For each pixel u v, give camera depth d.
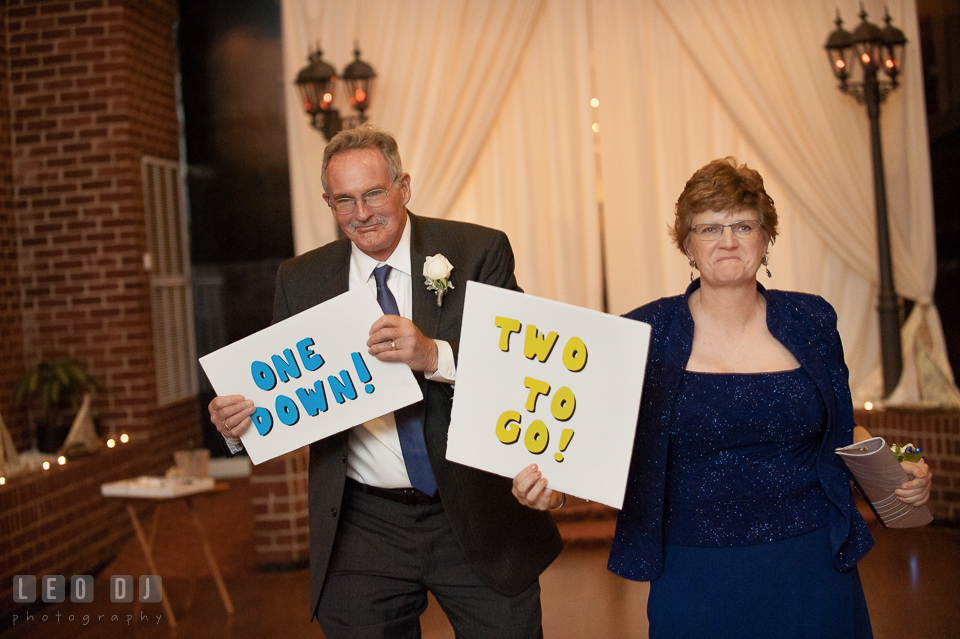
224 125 6.84
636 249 5.93
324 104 5.34
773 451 1.73
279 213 6.84
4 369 5.54
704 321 1.80
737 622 1.71
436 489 1.97
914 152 5.40
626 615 3.67
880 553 4.29
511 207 5.99
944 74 5.29
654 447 1.75
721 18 5.74
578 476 1.70
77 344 5.82
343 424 1.92
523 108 5.95
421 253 2.06
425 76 5.83
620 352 1.68
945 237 5.41
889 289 5.20
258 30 6.80
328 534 1.99
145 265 5.96
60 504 4.55
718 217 1.68
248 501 5.86
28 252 5.82
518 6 5.86
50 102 5.78
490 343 1.75
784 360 1.75
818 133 5.62
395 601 2.02
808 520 1.72
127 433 5.84
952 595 3.66
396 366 1.90
